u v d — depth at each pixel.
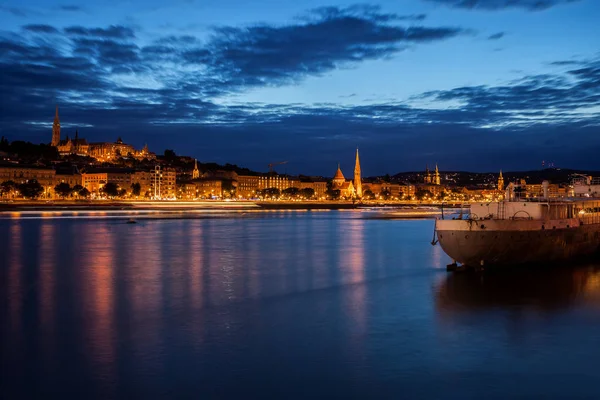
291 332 42.28
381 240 129.25
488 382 32.16
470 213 76.25
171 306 51.81
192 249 107.12
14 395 30.69
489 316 46.16
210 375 33.31
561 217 74.38
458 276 66.06
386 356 36.44
